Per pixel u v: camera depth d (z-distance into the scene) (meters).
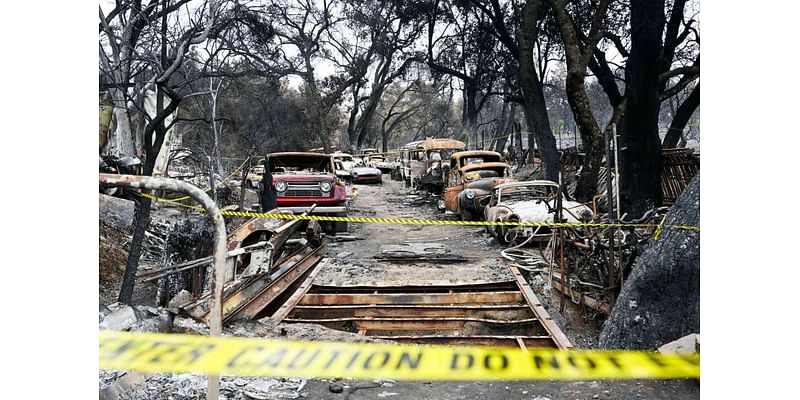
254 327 6.51
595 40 18.33
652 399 4.44
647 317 5.30
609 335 5.60
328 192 14.91
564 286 7.83
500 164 18.95
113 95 12.24
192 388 4.64
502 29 31.53
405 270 10.46
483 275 9.85
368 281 9.37
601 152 17.83
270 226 9.54
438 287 9.02
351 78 46.25
